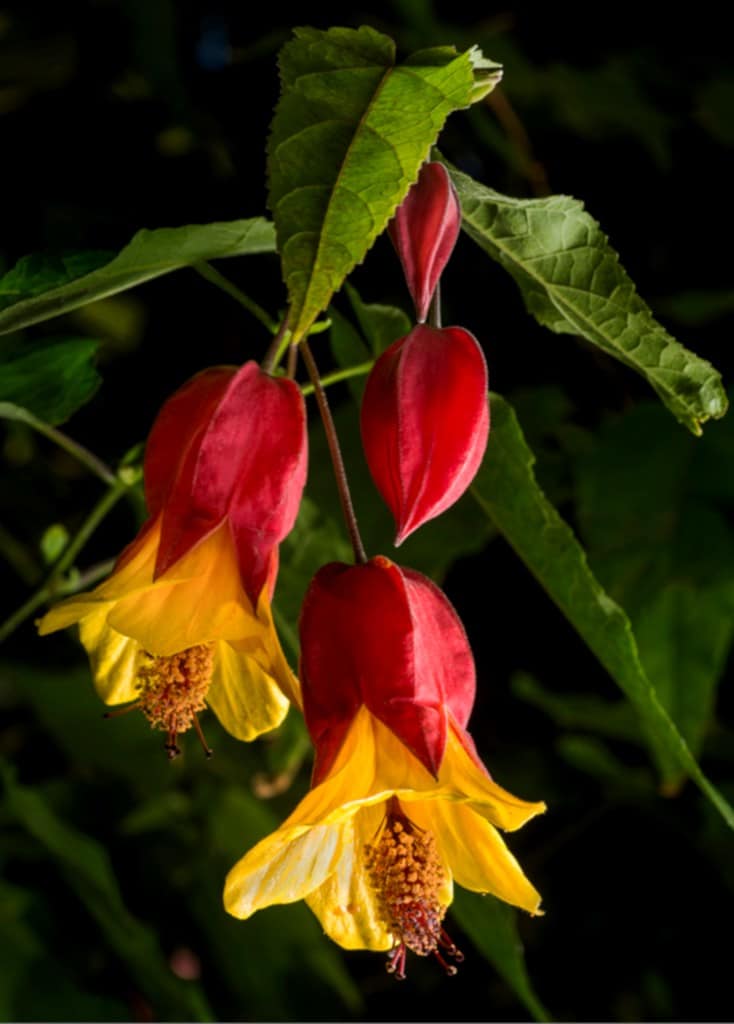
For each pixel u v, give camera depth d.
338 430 0.41
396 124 0.30
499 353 0.45
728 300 0.45
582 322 0.34
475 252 0.45
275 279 0.45
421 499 0.32
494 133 0.45
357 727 0.32
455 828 0.33
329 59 0.31
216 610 0.32
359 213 0.30
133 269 0.35
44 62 0.45
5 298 0.35
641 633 0.42
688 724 0.42
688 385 0.34
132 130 0.45
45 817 0.43
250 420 0.33
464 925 0.39
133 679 0.34
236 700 0.34
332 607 0.33
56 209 0.45
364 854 0.33
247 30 0.45
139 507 0.40
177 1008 0.44
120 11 0.44
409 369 0.32
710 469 0.43
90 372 0.39
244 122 0.45
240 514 0.32
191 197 0.45
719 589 0.42
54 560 0.40
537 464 0.44
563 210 0.33
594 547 0.42
